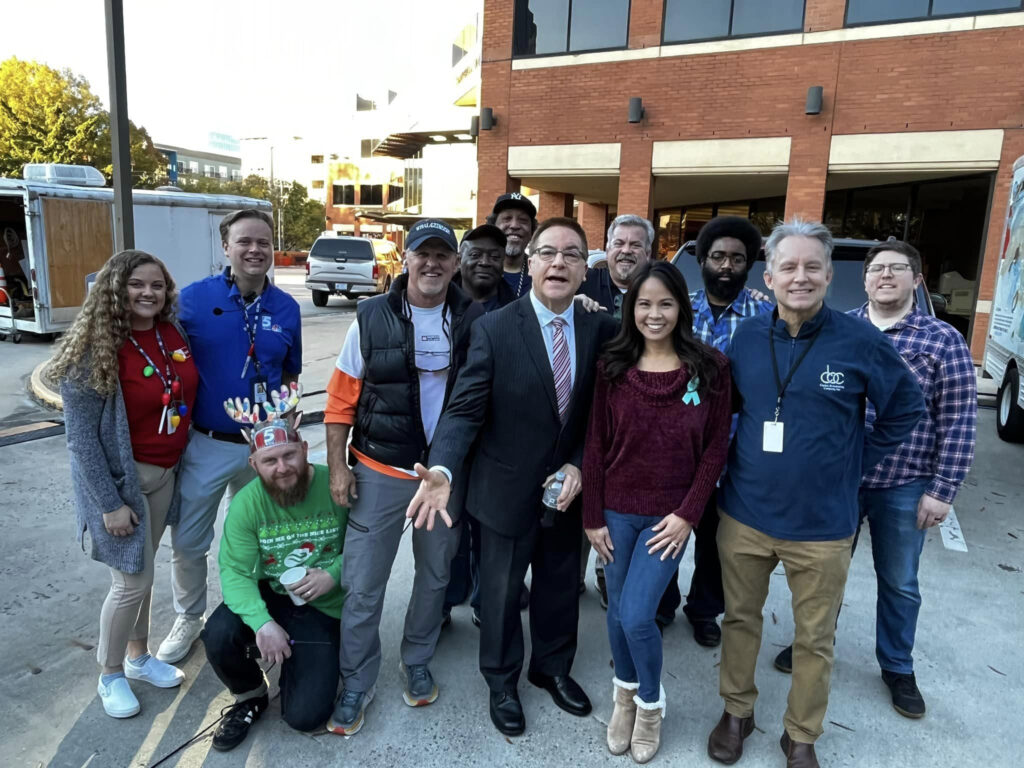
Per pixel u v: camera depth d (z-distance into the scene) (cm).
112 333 233
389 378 244
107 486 236
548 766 240
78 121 2955
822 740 256
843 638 325
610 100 1187
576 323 249
